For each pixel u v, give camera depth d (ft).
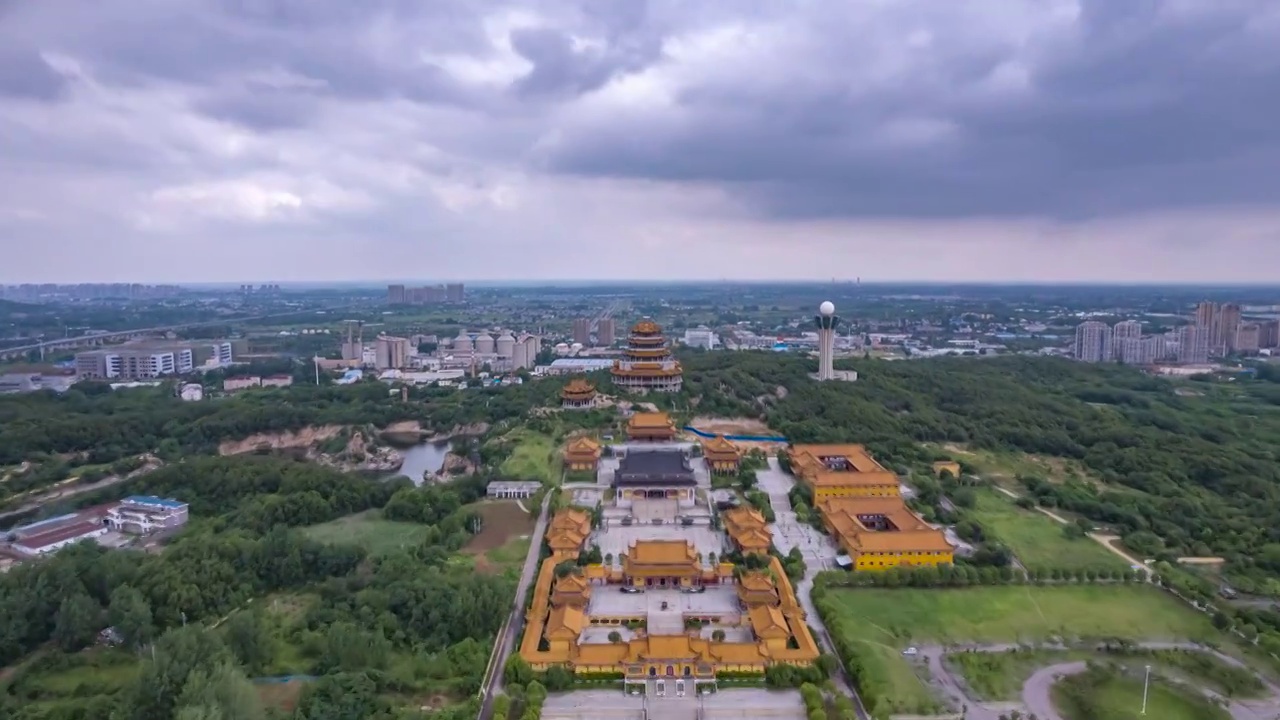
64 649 600.39
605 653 568.82
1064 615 651.66
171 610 629.51
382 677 547.49
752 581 653.30
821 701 522.06
